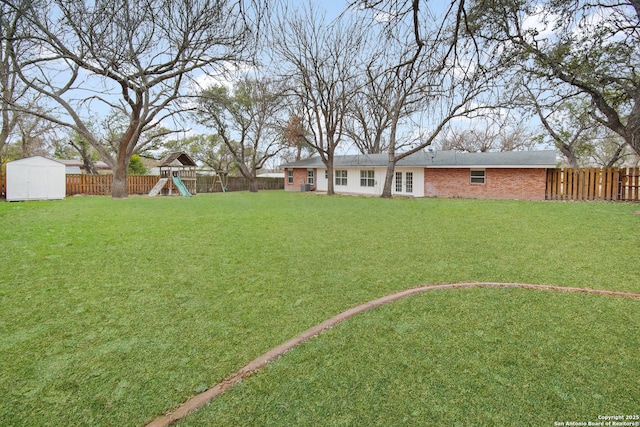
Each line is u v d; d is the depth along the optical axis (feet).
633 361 7.97
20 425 6.04
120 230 25.41
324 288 13.08
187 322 10.16
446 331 9.50
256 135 84.33
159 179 77.36
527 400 6.66
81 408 6.48
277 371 7.66
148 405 6.57
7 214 34.12
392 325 9.89
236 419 6.22
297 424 6.08
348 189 78.59
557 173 53.47
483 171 59.11
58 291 12.68
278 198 60.95
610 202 47.37
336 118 67.21
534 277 14.35
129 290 12.85
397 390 6.99
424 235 23.52
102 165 122.42
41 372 7.59
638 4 15.64
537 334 9.29
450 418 6.20
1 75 31.07
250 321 10.23
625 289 12.87
